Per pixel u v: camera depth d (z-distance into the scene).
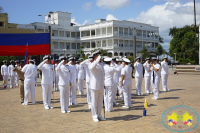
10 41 15.16
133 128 6.40
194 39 44.47
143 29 67.12
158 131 6.09
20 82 11.02
